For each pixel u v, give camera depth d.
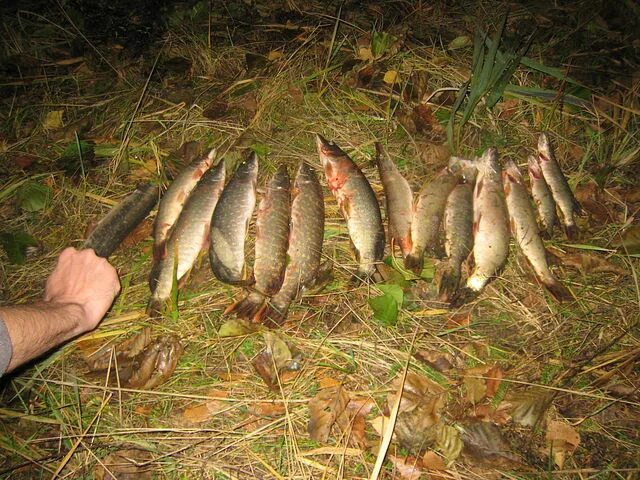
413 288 1.04
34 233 1.12
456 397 0.92
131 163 1.23
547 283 1.04
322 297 1.02
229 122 1.30
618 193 1.20
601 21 1.58
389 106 1.31
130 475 0.84
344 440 0.87
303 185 1.08
